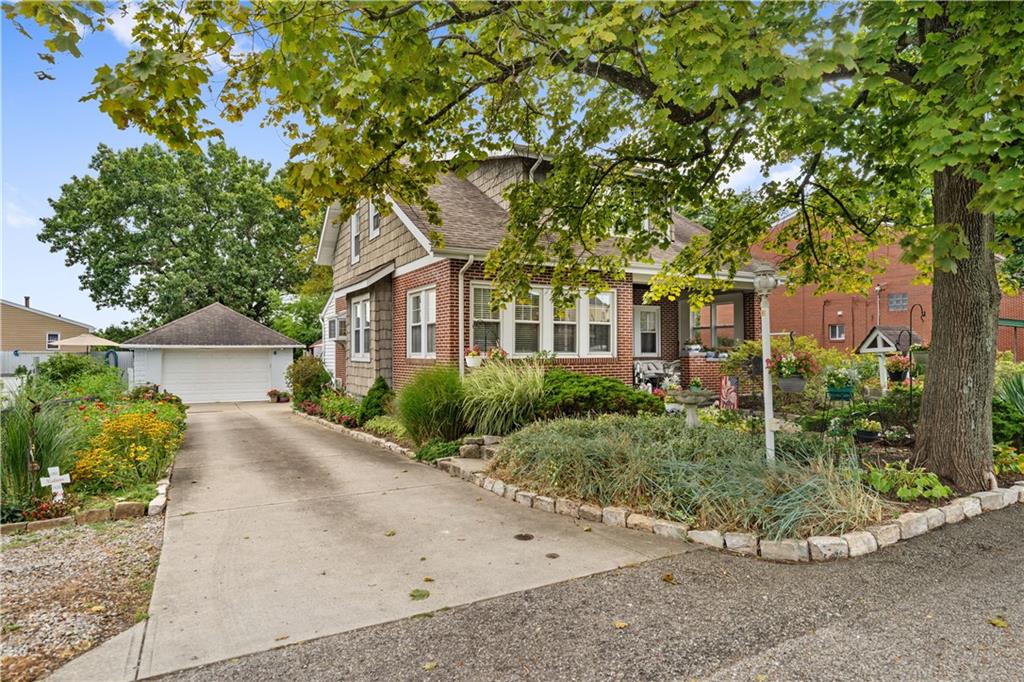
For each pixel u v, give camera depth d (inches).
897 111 217.9
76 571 159.2
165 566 161.5
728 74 147.6
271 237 1225.4
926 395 231.1
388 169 201.0
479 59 187.8
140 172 1126.4
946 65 156.4
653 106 198.2
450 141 215.2
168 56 133.1
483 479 259.9
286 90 147.5
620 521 197.2
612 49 183.6
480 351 411.2
